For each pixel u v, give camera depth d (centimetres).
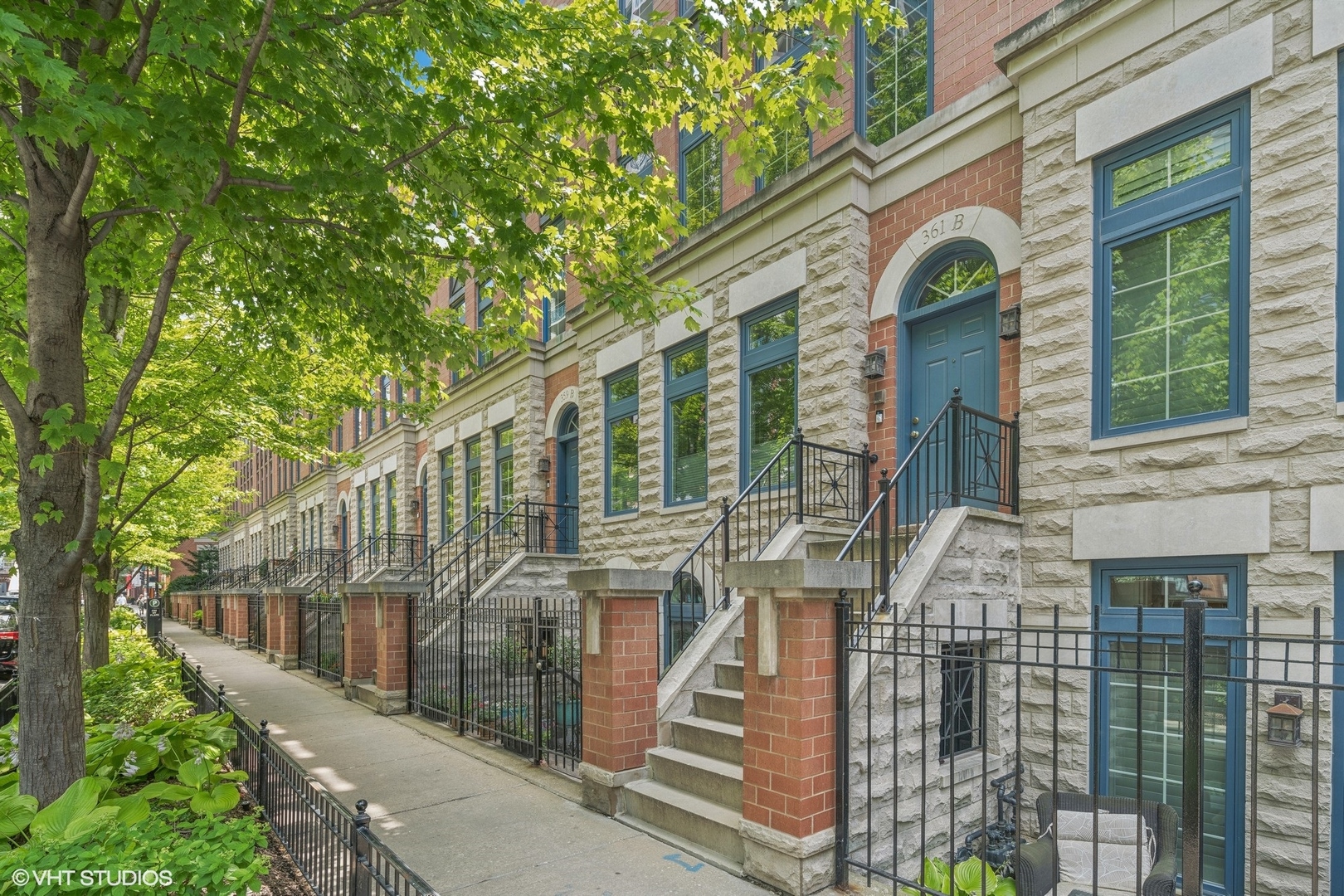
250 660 1479
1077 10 578
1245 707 478
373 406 1034
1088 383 571
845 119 828
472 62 524
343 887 339
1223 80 511
